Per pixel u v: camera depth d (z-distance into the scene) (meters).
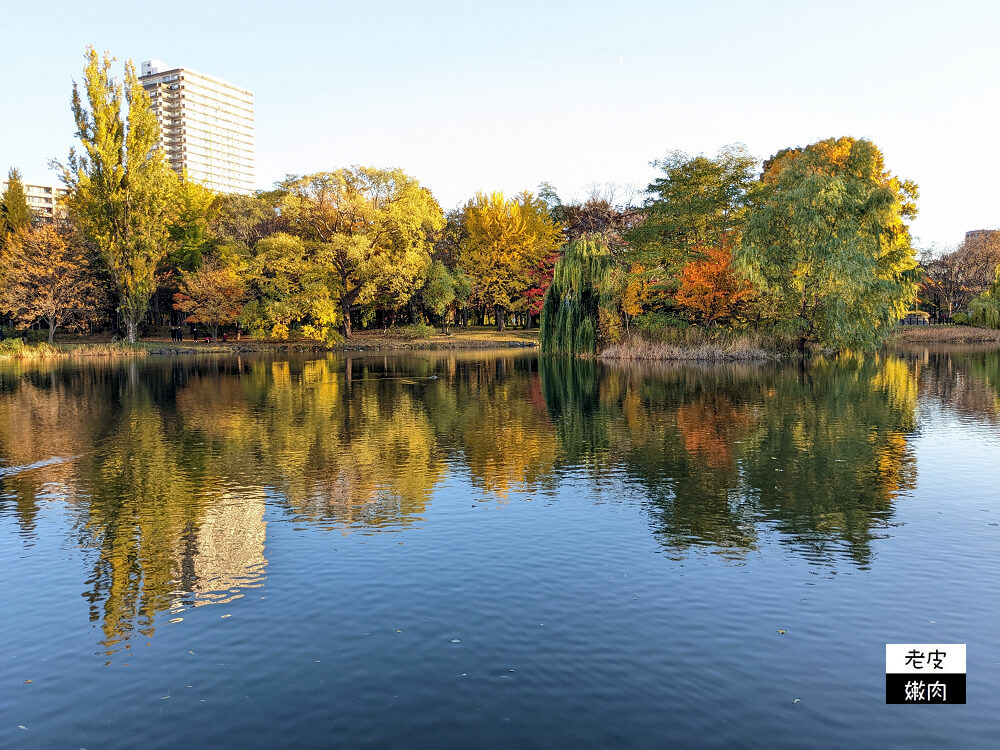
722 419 21.89
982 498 12.63
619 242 67.81
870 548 10.02
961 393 28.06
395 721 5.86
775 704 6.05
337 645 7.22
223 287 69.81
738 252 44.75
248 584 8.91
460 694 6.25
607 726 5.74
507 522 11.41
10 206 77.94
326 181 71.88
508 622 7.70
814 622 7.61
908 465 15.34
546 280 79.69
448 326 89.75
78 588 8.90
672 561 9.55
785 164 51.94
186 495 13.33
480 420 22.22
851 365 42.69
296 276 70.56
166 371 43.41
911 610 7.90
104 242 63.47
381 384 34.38
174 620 7.89
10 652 7.21
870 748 5.46
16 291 62.50
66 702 6.27
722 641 7.20
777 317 49.31
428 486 13.85
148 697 6.32
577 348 52.09
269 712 6.04
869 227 45.25
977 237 95.81
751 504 12.38
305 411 24.67
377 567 9.42
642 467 15.39
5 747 5.59
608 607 8.05
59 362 52.22
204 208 84.44
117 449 17.83
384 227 72.75
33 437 19.59
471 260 81.69
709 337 51.47
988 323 75.38
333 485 13.99
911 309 80.38
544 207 89.06
